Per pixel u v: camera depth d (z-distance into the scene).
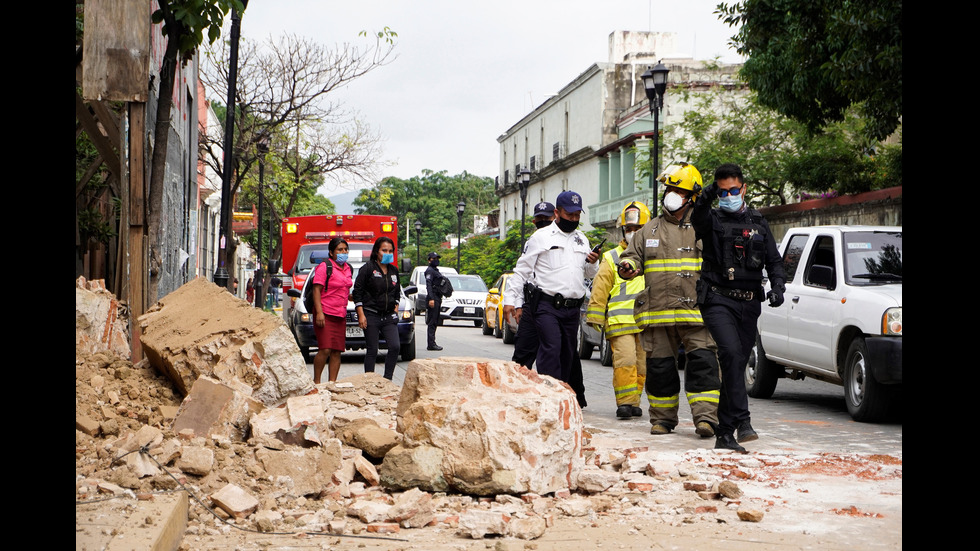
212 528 4.91
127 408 6.73
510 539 4.86
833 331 10.27
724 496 5.83
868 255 10.54
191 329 7.45
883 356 9.08
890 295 9.49
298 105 31.98
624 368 9.97
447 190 132.38
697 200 7.91
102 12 8.77
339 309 11.74
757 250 7.86
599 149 51.66
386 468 5.84
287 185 38.72
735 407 7.76
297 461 5.79
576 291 9.34
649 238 8.61
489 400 5.86
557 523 5.24
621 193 48.56
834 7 15.98
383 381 10.20
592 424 9.48
